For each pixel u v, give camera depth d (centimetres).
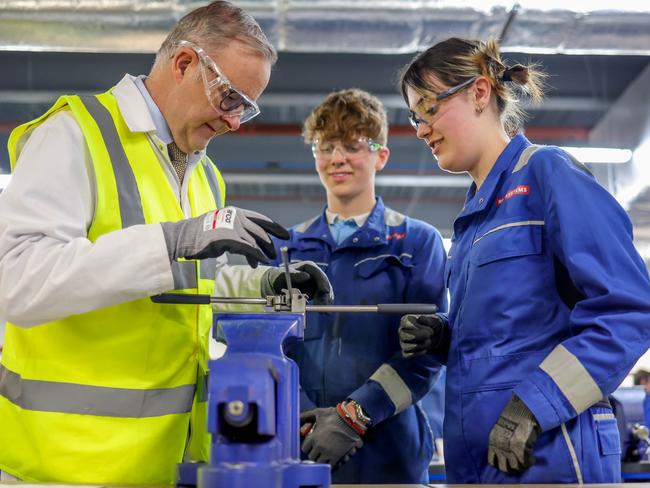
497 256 149
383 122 219
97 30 361
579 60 524
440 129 163
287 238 130
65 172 132
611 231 138
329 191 217
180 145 155
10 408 135
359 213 216
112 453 130
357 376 195
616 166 582
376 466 190
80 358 133
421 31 360
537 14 358
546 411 130
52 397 131
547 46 381
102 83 505
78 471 128
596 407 141
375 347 197
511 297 145
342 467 189
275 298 129
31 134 140
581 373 130
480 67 162
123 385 134
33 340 135
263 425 91
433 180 614
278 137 574
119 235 124
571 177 143
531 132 576
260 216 128
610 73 534
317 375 197
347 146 210
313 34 361
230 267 170
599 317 133
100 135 142
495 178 157
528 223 149
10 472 132
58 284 120
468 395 148
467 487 114
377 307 130
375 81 511
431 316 169
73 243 124
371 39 364
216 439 92
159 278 123
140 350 137
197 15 149
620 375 131
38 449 129
